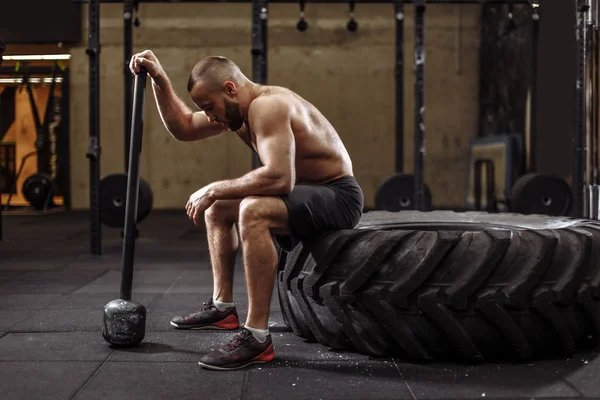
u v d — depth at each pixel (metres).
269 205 2.11
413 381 1.94
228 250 2.56
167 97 2.48
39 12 9.12
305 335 2.44
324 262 2.19
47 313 2.88
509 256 2.09
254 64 5.22
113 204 5.84
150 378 1.96
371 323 2.15
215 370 2.04
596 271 2.20
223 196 2.11
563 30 7.70
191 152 9.87
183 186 9.89
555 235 2.15
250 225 2.09
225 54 9.88
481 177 9.37
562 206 6.28
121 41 9.73
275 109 2.10
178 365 2.10
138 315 2.29
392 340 2.17
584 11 4.88
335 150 2.31
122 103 9.79
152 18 9.81
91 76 5.00
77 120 9.70
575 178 4.96
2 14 9.10
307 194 2.18
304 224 2.19
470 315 2.09
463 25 9.97
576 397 1.79
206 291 3.48
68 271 4.19
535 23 7.33
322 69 9.96
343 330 2.23
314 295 2.23
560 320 2.14
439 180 10.09
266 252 2.10
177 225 7.43
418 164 5.25
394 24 9.91
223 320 2.59
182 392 1.83
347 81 9.97
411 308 2.10
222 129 2.57
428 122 10.04
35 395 1.80
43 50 9.57
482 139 9.41
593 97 4.91
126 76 6.44
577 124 4.94
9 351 2.26
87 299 3.22
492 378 1.97
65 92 9.63
